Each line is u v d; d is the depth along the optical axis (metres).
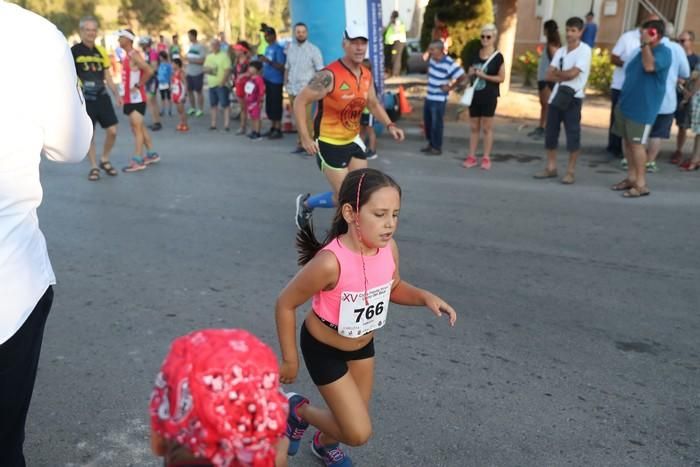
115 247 5.77
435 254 5.65
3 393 2.16
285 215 6.80
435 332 4.25
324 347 2.58
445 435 3.19
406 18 20.55
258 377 1.40
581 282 5.08
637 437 3.20
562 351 4.02
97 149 10.42
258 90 11.33
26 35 1.99
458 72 9.57
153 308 4.52
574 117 7.97
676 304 4.71
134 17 38.06
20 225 2.09
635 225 6.50
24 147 2.01
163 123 13.64
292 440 2.83
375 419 3.30
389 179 2.40
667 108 8.44
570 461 3.01
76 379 3.61
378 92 10.94
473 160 9.17
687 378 3.74
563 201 7.36
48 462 2.94
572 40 7.79
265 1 43.66
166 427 1.39
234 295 4.75
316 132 5.49
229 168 9.05
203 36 39.19
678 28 16.02
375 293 2.51
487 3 13.92
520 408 3.42
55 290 4.81
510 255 5.64
